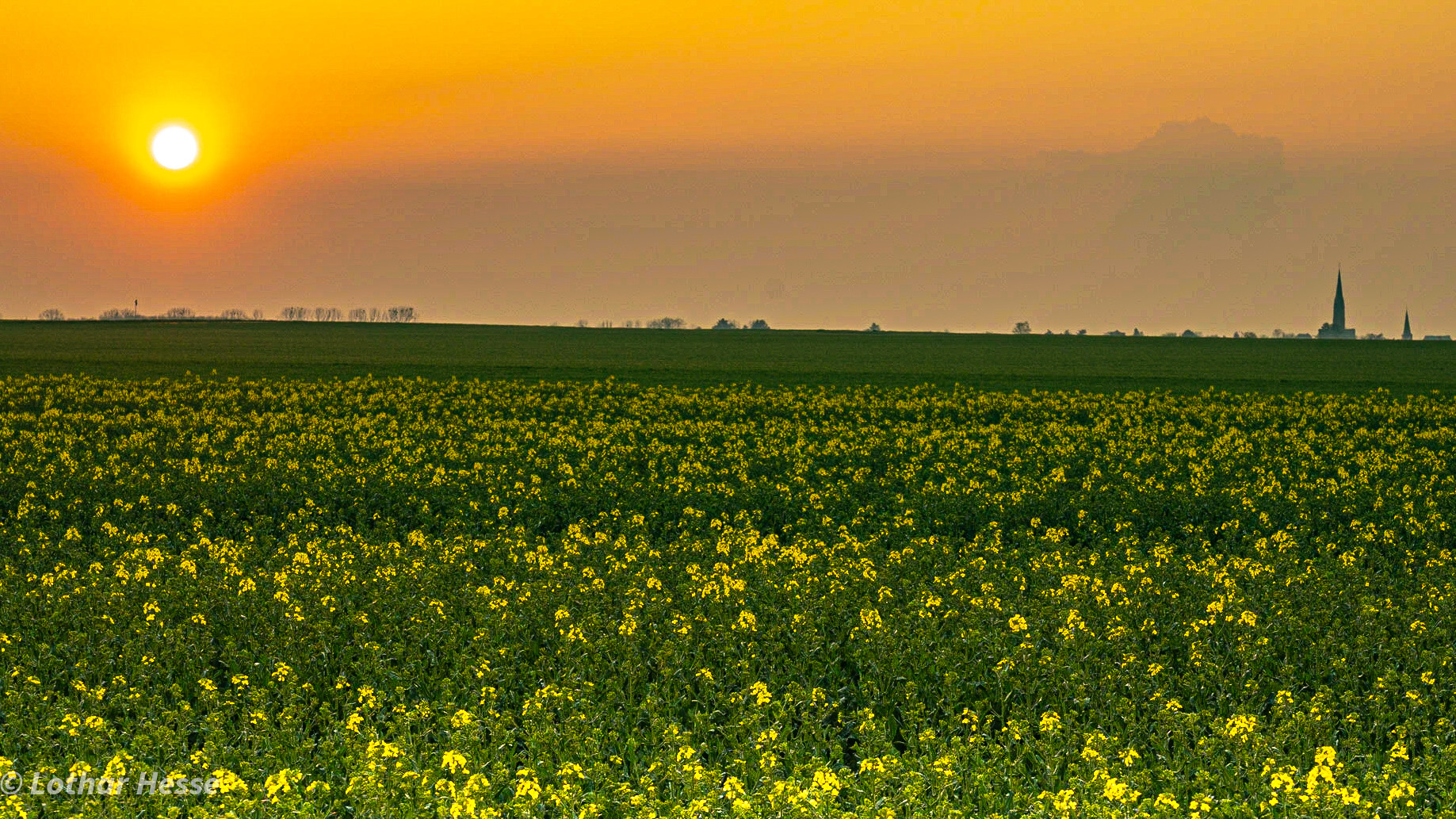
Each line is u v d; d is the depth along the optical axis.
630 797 9.82
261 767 10.66
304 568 17.64
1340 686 13.17
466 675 13.22
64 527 23.80
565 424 43.94
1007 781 10.39
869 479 30.16
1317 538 22.11
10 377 61.59
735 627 14.60
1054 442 39.12
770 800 9.43
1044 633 14.97
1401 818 9.50
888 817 9.12
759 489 27.53
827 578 17.17
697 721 11.88
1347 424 45.69
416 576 17.25
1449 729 11.86
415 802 9.67
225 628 15.16
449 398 52.66
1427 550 21.08
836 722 12.89
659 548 20.88
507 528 23.25
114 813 9.47
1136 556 19.48
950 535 23.84
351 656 14.08
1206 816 9.53
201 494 26.22
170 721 11.88
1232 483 29.61
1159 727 11.66
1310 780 9.38
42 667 13.41
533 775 10.33
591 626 14.66
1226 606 15.86
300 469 29.78
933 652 14.04
